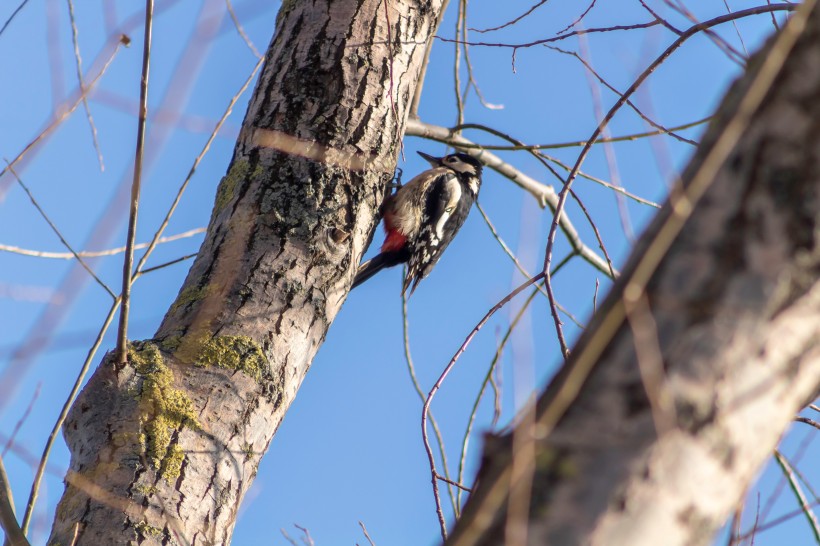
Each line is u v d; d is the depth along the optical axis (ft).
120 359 25.32
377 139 31.32
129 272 23.94
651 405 12.21
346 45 31.81
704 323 12.42
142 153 20.04
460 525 12.63
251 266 28.27
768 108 12.82
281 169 29.91
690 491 12.10
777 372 12.42
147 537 23.43
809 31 12.94
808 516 26.20
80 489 24.44
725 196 12.73
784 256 12.41
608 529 11.91
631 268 13.29
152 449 24.68
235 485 25.40
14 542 22.33
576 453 12.28
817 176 12.42
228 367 26.48
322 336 28.81
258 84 32.07
